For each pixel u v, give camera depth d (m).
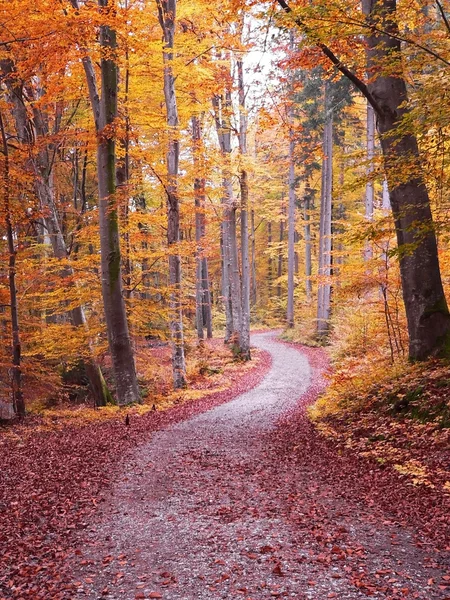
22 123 18.19
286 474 8.49
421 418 9.00
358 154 9.17
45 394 18.47
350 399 11.96
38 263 15.88
